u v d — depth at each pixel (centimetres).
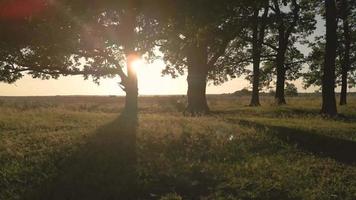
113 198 1096
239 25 3144
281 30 4825
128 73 2644
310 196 1091
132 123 1980
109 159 1347
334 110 3169
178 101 4744
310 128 1977
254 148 1552
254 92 4569
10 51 2639
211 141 1593
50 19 2405
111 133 1694
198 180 1203
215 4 2288
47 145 1508
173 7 2273
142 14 2486
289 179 1205
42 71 2811
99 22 2525
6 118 2189
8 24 2391
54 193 1115
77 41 2592
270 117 2841
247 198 1085
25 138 1628
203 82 3488
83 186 1151
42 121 2103
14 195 1104
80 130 1786
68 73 2792
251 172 1268
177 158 1393
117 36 2591
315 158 1447
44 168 1274
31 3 2319
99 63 2788
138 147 1479
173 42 2858
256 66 4569
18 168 1268
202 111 3350
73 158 1348
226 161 1384
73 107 3881
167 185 1169
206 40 3073
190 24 2505
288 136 1742
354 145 1655
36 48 2678
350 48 4900
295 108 3756
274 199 1082
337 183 1192
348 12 4472
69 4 2306
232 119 2336
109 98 8669
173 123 1981
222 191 1124
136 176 1211
